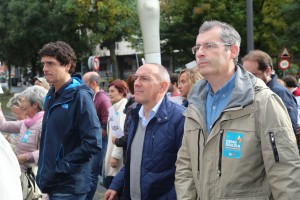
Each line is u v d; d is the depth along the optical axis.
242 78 2.42
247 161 2.31
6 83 46.69
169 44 26.16
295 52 24.17
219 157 2.39
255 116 2.31
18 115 5.17
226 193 2.36
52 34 25.42
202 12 22.55
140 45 25.88
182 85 4.62
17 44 27.62
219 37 2.42
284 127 2.29
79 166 3.43
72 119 3.42
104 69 44.69
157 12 7.14
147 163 3.07
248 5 9.86
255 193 2.34
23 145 4.12
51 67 3.44
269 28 21.42
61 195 3.43
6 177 2.04
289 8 19.25
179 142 3.04
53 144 3.41
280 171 2.25
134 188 3.13
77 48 26.69
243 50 22.56
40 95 4.21
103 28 24.14
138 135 3.18
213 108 2.53
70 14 24.94
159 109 3.11
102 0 23.92
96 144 3.42
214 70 2.43
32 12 25.12
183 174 2.72
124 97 5.60
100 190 7.11
